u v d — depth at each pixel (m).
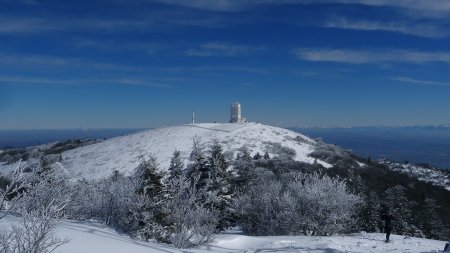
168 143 93.62
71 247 11.14
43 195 14.08
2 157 94.00
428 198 66.31
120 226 19.52
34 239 8.26
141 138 102.56
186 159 73.56
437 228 56.28
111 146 100.75
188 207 20.23
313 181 30.47
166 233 19.38
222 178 29.66
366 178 72.62
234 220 30.95
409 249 19.48
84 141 128.25
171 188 20.69
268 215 29.52
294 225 27.80
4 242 8.16
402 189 59.97
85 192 20.84
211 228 19.77
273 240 20.66
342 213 28.23
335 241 21.56
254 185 37.38
